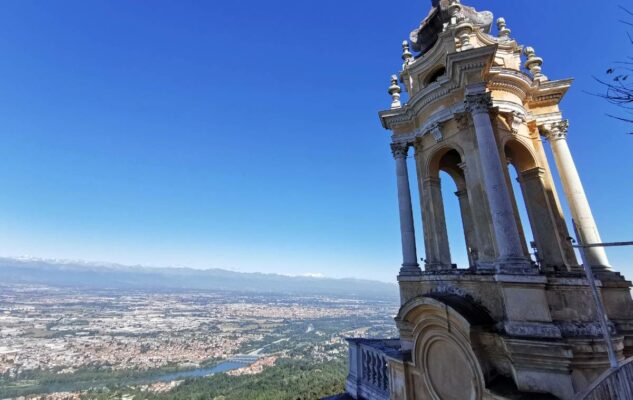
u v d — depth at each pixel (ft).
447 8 50.93
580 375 29.12
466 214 57.11
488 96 40.42
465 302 36.24
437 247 47.29
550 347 29.12
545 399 27.91
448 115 45.73
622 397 24.11
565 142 47.21
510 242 34.50
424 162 51.11
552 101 49.01
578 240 26.55
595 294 26.18
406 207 51.72
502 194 36.35
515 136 44.50
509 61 49.55
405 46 58.03
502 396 29.53
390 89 57.57
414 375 41.57
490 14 54.70
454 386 35.37
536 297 31.73
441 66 50.52
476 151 42.39
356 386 54.75
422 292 45.60
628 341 34.78
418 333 39.68
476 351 32.65
